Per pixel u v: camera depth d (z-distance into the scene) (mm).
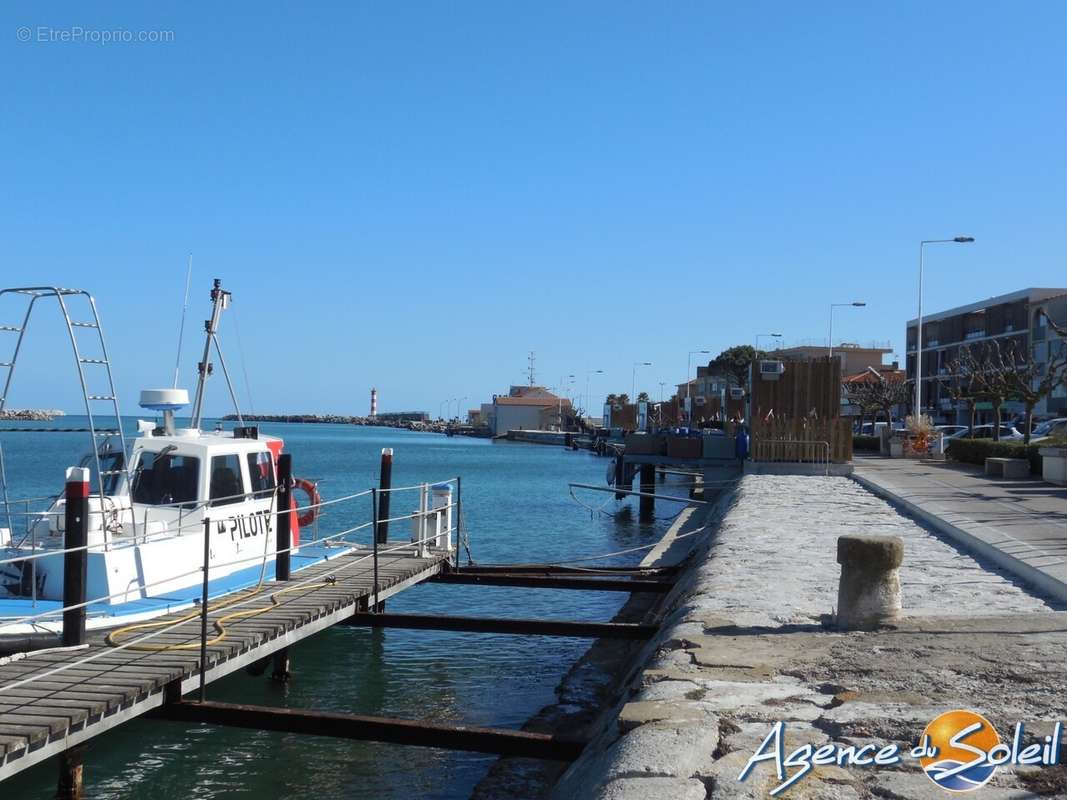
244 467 14727
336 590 13422
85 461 13930
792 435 32219
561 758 8422
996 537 14492
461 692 13836
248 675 14492
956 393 55750
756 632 8953
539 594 21203
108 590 11523
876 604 8938
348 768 10734
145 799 9836
